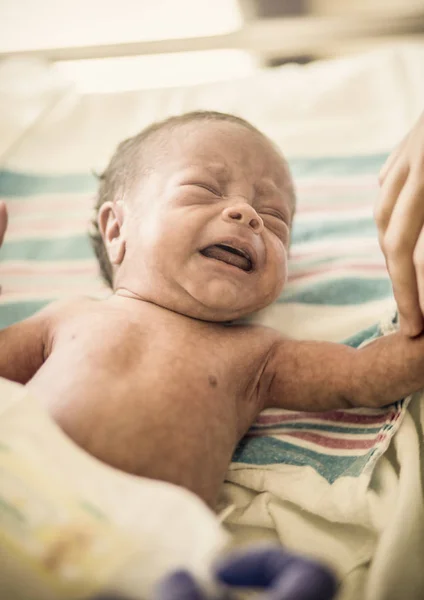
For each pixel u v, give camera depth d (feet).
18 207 4.41
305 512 2.97
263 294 3.18
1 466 2.23
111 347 2.96
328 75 5.05
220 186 3.34
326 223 4.12
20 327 3.23
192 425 2.77
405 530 2.69
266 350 3.25
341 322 3.59
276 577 1.79
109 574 1.93
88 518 2.07
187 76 5.97
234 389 3.06
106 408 2.72
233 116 3.71
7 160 4.68
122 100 5.10
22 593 1.94
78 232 4.24
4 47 6.37
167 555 1.99
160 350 2.99
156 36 6.44
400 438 3.01
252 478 3.07
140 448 2.65
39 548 1.99
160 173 3.39
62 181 4.57
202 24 6.42
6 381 2.58
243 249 3.11
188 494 2.19
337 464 3.04
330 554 2.78
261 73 5.21
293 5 6.25
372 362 3.01
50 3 6.42
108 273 3.74
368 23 5.82
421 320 2.79
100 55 5.79
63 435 2.36
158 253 3.15
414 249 2.63
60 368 2.93
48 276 4.01
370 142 4.58
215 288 3.07
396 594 2.56
